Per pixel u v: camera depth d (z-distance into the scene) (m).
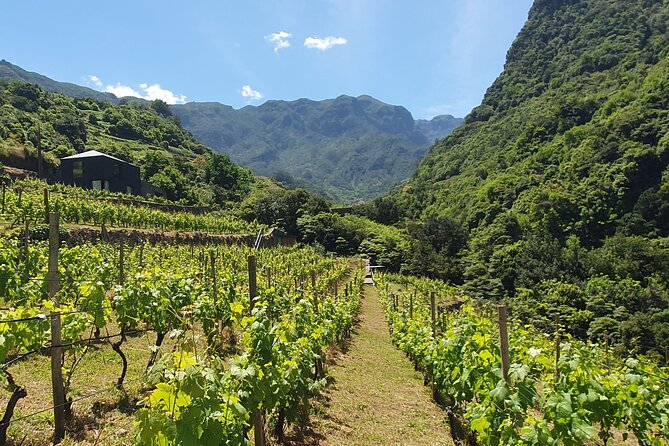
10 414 4.79
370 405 8.66
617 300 38.88
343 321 13.95
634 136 57.59
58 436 4.98
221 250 27.23
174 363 3.39
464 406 8.27
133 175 48.44
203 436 3.30
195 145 105.06
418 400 9.59
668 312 34.91
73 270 10.74
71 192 33.50
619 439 8.73
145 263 16.48
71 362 7.13
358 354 13.88
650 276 43.09
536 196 59.81
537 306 40.50
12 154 42.97
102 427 5.36
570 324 37.19
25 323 5.18
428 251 59.78
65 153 51.88
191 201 60.84
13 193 23.73
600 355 9.46
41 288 8.66
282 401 5.82
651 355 27.53
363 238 65.25
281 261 28.78
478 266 53.25
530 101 101.56
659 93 60.78
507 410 5.05
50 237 5.54
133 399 6.30
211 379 3.31
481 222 67.44
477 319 8.55
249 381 4.52
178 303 8.27
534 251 50.47
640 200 51.28
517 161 78.94
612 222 52.91
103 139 76.19
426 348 10.12
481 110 116.19
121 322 6.96
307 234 63.09
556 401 4.77
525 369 5.05
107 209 26.39
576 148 65.88
